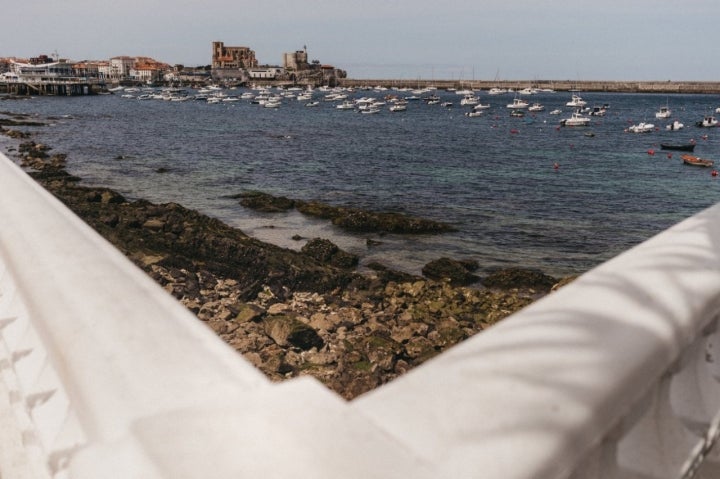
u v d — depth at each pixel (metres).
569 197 35.56
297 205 29.33
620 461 1.06
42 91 153.25
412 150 57.44
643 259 1.11
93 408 0.68
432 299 15.94
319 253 20.73
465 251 23.36
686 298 0.96
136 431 0.57
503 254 23.20
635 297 0.93
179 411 0.60
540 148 60.78
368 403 0.63
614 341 0.79
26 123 72.88
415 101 159.88
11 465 1.37
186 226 21.84
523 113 115.12
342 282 17.19
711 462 1.49
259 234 25.05
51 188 29.55
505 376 0.68
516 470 0.56
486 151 57.62
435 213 30.28
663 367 0.83
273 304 15.98
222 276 18.08
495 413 0.62
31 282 1.05
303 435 0.56
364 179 40.50
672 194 37.06
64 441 0.93
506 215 30.23
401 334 12.56
